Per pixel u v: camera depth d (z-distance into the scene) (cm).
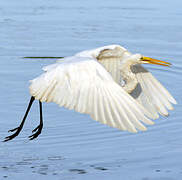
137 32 2425
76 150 1191
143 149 1202
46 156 1157
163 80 1866
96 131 1326
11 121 1415
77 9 2953
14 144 1234
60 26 2533
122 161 1130
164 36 2370
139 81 1092
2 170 1079
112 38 2314
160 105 1056
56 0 3250
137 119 756
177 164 1113
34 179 1034
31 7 2995
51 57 2073
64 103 812
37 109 1524
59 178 1040
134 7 3048
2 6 3000
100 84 792
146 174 1062
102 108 769
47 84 843
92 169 1088
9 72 1886
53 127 1359
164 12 2903
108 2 3209
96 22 2622
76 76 816
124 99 770
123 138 1273
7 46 2195
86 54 1039
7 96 1627
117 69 1113
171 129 1342
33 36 2341
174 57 2095
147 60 1080
